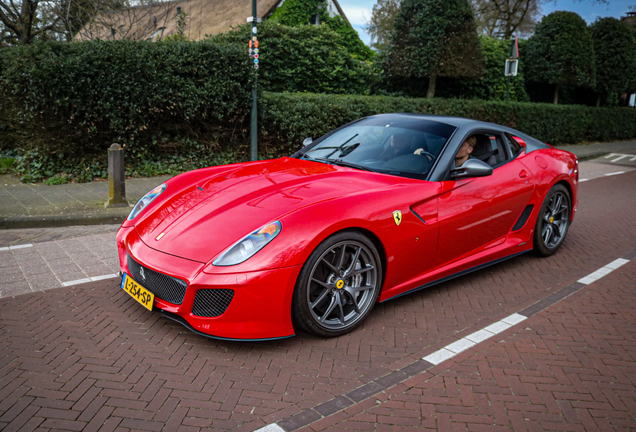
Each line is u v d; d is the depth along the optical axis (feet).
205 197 10.45
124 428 6.89
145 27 51.52
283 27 47.67
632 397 7.98
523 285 12.87
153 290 9.21
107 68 25.32
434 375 8.49
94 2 50.24
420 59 48.93
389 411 7.46
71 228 17.75
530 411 7.55
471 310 11.26
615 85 70.18
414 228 10.43
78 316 10.28
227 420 7.14
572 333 10.21
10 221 17.42
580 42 62.54
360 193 9.98
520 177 13.37
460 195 11.53
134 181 25.91
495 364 8.92
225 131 30.99
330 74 48.75
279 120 31.94
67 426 6.89
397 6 83.66
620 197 26.37
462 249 11.95
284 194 9.95
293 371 8.48
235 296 8.36
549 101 69.36
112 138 27.37
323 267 9.45
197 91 27.91
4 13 56.39
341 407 7.52
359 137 13.19
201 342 9.36
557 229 15.38
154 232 9.71
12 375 8.06
